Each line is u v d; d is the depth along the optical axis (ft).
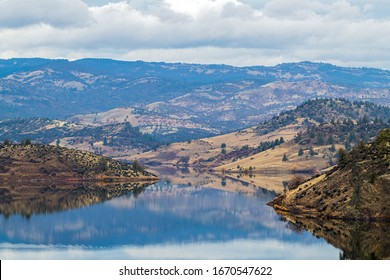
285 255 582.35
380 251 565.53
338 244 618.03
